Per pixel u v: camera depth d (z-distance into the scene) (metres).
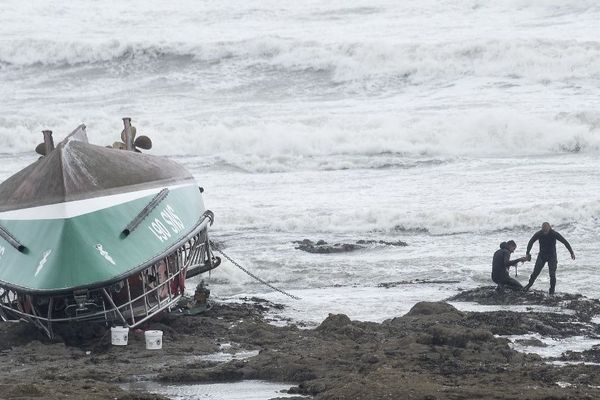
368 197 113.12
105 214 62.19
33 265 59.69
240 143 144.38
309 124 148.75
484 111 146.50
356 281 84.25
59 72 194.75
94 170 64.56
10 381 49.38
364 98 168.00
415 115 149.00
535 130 138.00
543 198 107.56
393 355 53.25
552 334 62.56
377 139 141.75
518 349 57.94
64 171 63.31
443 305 67.69
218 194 117.56
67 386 47.50
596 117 140.38
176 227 65.94
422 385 45.19
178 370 52.03
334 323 62.16
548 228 75.94
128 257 60.72
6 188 65.44
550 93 159.00
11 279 60.03
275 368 51.69
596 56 167.25
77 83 189.38
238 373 51.53
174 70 189.25
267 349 56.97
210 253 73.81
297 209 108.19
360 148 140.00
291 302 75.75
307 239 98.62
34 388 45.78
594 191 109.69
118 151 68.44
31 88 188.38
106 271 59.06
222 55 190.12
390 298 76.25
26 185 63.84
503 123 139.62
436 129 142.12
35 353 57.19
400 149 139.25
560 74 166.50
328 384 47.50
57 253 59.31
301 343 58.06
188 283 84.56
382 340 57.91
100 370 52.97
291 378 50.75
